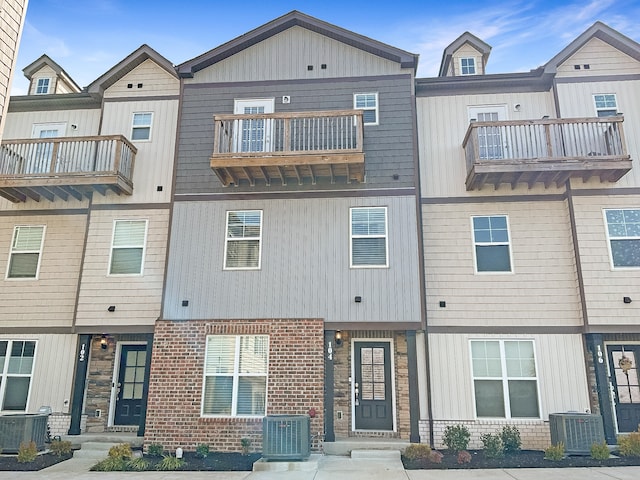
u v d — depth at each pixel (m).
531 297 10.38
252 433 9.55
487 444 8.95
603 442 8.73
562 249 10.54
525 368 10.09
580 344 10.03
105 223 11.62
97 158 11.55
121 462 8.42
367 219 10.62
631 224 10.34
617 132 10.22
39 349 11.21
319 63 11.71
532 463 8.31
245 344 10.13
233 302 10.40
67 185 11.09
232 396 9.84
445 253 10.80
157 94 12.45
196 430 9.64
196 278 10.62
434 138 11.52
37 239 11.95
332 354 10.05
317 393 9.62
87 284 11.26
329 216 10.70
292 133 10.95
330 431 9.69
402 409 10.31
